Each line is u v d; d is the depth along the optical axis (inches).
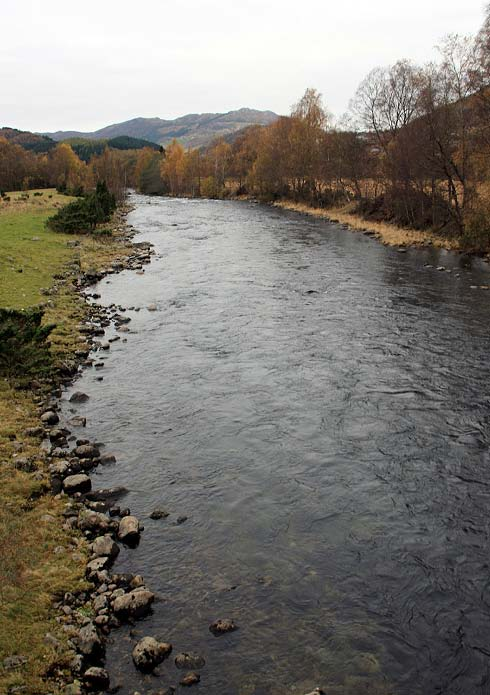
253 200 4564.5
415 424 631.2
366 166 3117.6
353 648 340.8
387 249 1893.5
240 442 593.3
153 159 7209.6
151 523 458.9
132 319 1049.5
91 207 2274.9
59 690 302.4
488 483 517.0
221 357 845.2
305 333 965.8
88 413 656.4
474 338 932.0
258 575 401.4
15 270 1334.9
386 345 900.0
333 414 657.0
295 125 3789.4
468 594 385.7
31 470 521.7
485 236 1748.3
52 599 367.6
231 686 312.5
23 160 5492.1
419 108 2181.3
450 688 316.8
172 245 2000.5
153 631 349.4
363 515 473.1
